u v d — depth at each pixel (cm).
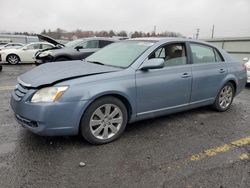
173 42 445
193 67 462
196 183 284
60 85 330
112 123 378
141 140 388
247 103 629
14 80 903
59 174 292
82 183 278
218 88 515
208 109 557
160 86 410
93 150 351
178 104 450
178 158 337
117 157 334
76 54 1083
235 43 1833
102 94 351
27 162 314
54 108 323
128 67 388
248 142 394
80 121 348
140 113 402
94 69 378
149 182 283
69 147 356
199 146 374
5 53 1567
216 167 318
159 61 382
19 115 344
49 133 332
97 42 1134
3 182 274
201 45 490
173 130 432
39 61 1121
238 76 554
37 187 269
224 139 402
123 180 285
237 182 287
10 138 378
